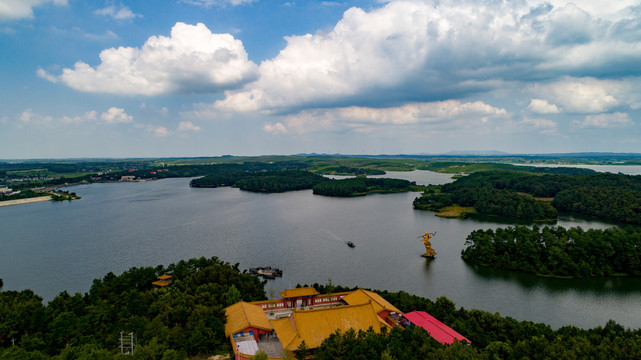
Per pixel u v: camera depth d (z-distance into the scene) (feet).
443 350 271.08
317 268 619.26
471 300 488.44
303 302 397.80
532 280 554.46
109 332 330.54
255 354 272.31
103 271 615.57
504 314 450.30
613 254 577.84
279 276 584.40
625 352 273.33
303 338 305.94
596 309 461.37
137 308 367.04
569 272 570.87
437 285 540.52
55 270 620.90
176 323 346.13
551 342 295.69
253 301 405.80
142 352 277.44
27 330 325.42
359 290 404.57
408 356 275.80
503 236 652.89
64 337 313.12
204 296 393.29
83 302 376.48
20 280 578.25
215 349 316.19
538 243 607.37
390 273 591.78
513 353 288.10
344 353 281.54
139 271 485.15
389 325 344.90
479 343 323.57
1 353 268.21
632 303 477.36
